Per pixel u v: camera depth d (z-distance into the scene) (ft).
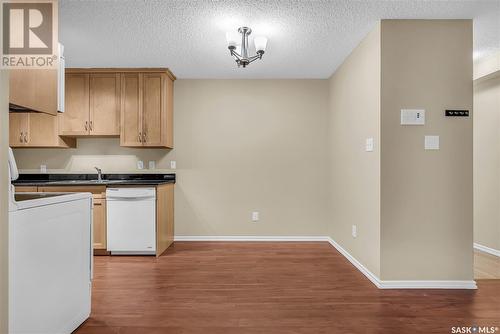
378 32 8.43
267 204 13.79
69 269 5.91
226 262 10.66
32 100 4.94
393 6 7.66
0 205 4.21
